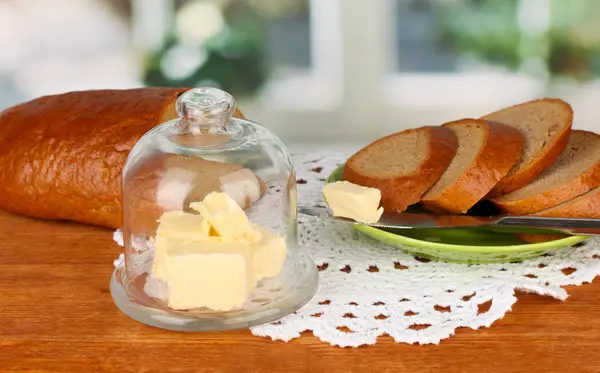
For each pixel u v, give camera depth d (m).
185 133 0.73
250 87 1.82
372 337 0.66
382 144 0.83
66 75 1.81
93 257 0.77
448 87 1.85
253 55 1.80
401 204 0.77
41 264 0.76
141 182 0.72
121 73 1.80
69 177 0.81
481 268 0.73
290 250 0.73
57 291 0.72
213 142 0.72
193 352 0.66
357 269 0.74
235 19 1.77
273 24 1.79
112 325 0.68
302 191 0.86
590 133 0.83
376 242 0.77
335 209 0.76
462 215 0.76
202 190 0.71
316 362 0.65
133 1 1.75
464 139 0.81
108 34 1.78
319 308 0.69
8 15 1.76
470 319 0.68
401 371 0.64
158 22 1.76
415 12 1.80
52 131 0.82
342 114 1.88
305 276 0.72
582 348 0.65
